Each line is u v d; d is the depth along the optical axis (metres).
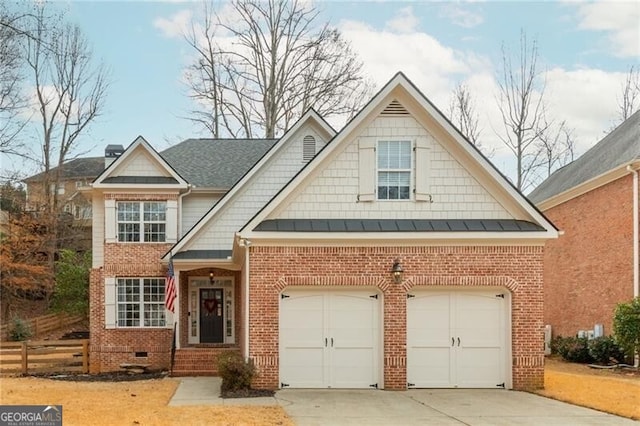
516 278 16.78
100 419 12.63
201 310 25.95
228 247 23.89
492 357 16.86
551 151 42.66
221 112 40.50
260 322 16.50
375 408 13.82
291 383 16.59
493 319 16.97
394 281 16.66
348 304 16.88
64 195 50.75
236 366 16.22
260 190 24.08
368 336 16.81
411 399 15.04
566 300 29.08
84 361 23.55
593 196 26.52
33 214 41.56
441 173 17.34
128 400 15.22
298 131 24.23
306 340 16.70
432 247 16.81
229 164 26.97
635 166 23.00
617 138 28.53
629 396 15.52
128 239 24.66
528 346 16.64
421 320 16.86
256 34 39.88
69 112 45.00
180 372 21.42
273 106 39.62
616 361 22.94
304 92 39.78
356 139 17.30
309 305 16.80
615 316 21.11
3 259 36.31
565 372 20.97
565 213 29.39
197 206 25.77
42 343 23.91
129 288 24.62
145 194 24.69
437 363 16.77
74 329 39.69
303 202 17.08
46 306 41.50
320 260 16.66
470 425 12.03
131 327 24.44
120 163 24.88
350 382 16.67
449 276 16.70
